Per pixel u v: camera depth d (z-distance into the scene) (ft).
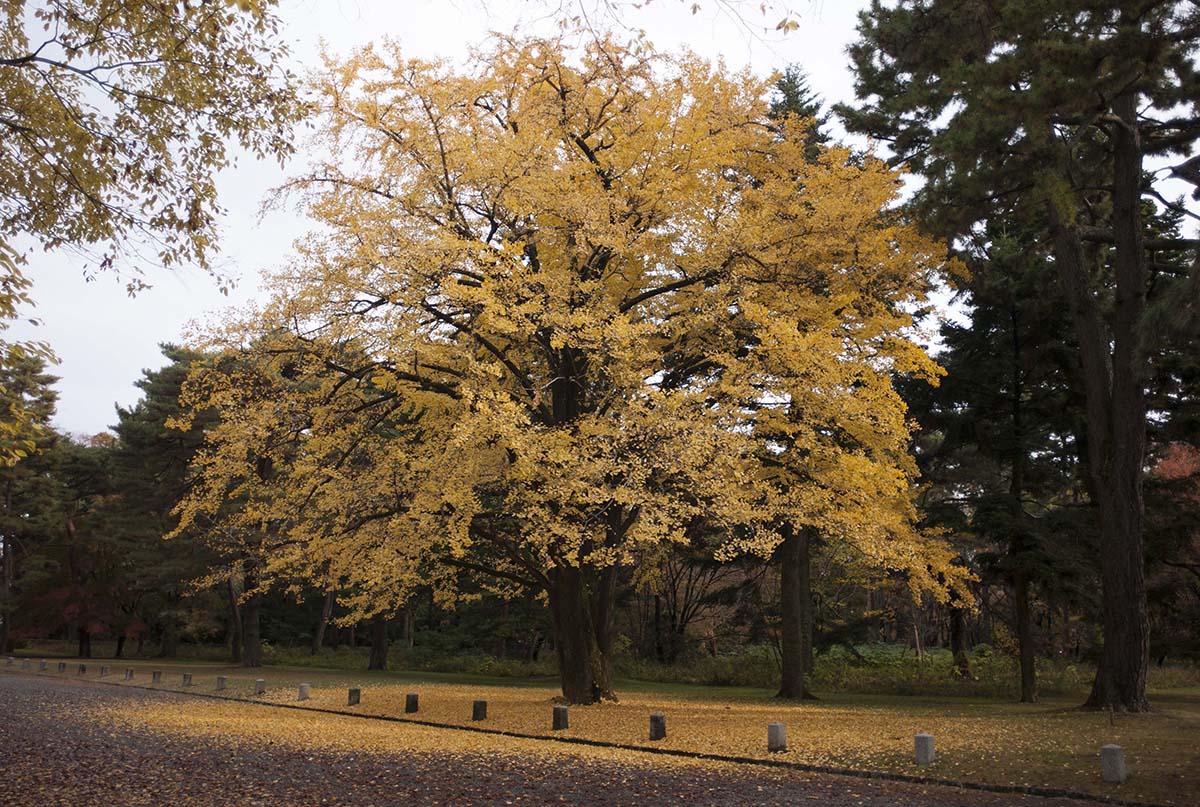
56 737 47.60
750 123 60.70
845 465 54.70
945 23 58.34
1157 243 61.46
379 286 55.06
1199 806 31.07
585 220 52.42
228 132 30.99
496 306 48.52
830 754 42.98
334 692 80.33
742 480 54.54
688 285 60.39
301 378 59.77
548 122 59.21
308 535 61.67
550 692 80.84
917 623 121.39
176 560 120.26
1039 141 51.06
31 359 28.22
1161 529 78.13
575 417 59.11
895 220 65.36
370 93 56.08
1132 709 57.57
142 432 123.13
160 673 95.86
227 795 32.19
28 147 29.71
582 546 62.64
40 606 134.21
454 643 131.54
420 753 43.83
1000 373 82.23
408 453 61.05
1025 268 78.69
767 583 126.21
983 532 78.64
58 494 158.92
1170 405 82.89
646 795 33.50
